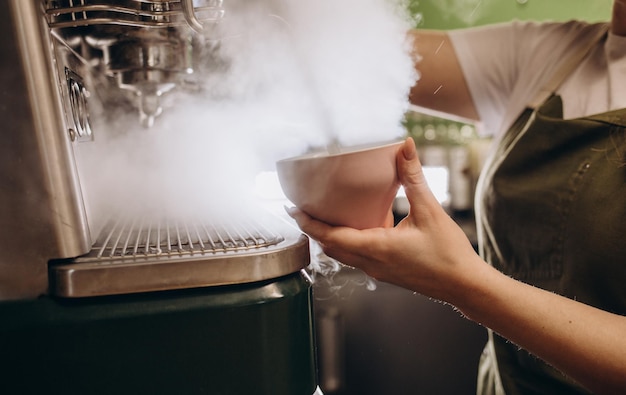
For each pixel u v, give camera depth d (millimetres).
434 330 1981
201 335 513
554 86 979
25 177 498
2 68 483
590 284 821
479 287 559
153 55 721
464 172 2496
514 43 1099
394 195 564
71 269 495
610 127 847
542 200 887
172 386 512
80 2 598
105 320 497
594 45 965
